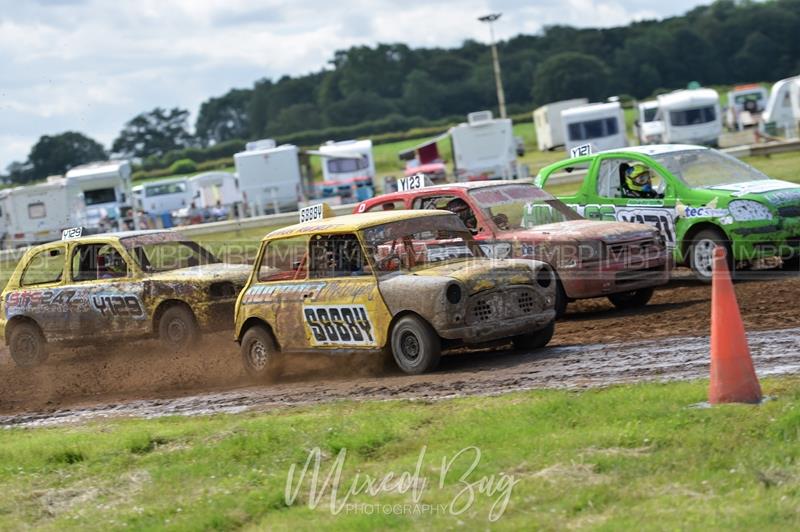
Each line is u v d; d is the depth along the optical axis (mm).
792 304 31531
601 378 23734
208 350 36875
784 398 19172
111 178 127312
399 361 28281
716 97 140250
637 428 18391
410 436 20266
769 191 37812
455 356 30266
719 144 139125
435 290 27234
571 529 14742
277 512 17266
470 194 36875
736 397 19406
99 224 118188
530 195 37656
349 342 29203
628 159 41000
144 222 118938
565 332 32750
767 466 16109
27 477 21250
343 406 23984
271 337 31188
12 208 120562
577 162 42562
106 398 31828
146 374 34594
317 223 31156
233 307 37188
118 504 18828
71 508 19000
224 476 19609
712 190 38469
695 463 16578
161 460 21188
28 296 40344
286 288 30750
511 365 27297
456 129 126000
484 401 22359
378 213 31047
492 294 27859
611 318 34375
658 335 29234
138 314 38000
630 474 16516
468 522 15414
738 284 37094
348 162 136375
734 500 15078
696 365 23781
